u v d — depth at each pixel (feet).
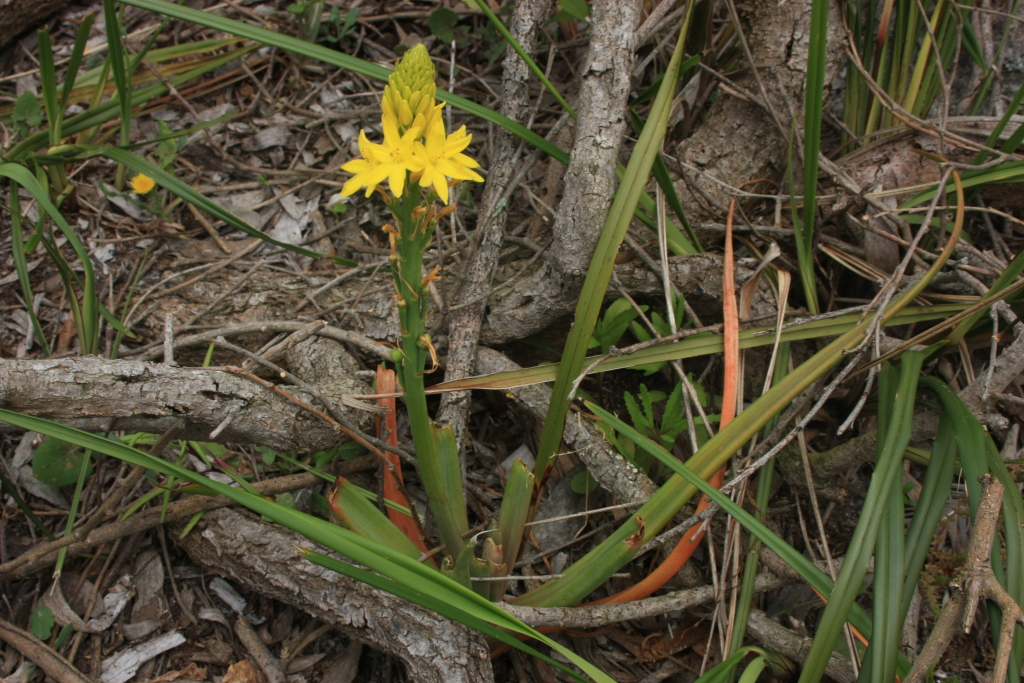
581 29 3.83
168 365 2.60
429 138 2.20
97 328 3.00
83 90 3.88
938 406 2.68
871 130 3.28
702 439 2.93
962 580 2.35
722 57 3.20
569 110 2.74
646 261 2.85
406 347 2.30
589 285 2.55
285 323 2.96
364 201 3.77
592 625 2.57
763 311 3.00
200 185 3.86
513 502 2.54
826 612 2.38
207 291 3.30
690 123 3.42
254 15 4.21
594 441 2.77
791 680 2.61
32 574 2.75
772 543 2.41
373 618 2.56
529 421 2.98
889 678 2.35
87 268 2.83
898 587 2.38
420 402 2.35
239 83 4.26
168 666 2.67
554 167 3.22
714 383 3.18
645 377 3.20
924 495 2.49
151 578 2.77
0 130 3.79
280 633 2.72
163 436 2.60
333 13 4.10
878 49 3.20
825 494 2.81
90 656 2.68
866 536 2.40
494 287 3.08
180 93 4.14
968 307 2.66
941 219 2.82
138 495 2.82
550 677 2.64
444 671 2.51
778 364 2.82
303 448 2.71
